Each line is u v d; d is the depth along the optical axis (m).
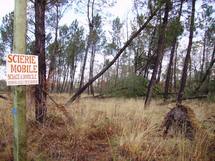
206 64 32.62
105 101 14.49
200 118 7.82
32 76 3.96
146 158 4.90
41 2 7.02
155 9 11.32
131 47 25.14
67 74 41.66
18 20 3.84
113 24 32.53
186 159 4.79
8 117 5.73
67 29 31.81
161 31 13.57
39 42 6.87
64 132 5.95
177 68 39.66
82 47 32.75
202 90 18.86
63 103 8.02
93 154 5.20
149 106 12.98
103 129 6.49
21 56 3.78
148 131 5.98
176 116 6.41
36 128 6.17
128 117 7.46
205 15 18.75
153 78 14.52
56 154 5.10
